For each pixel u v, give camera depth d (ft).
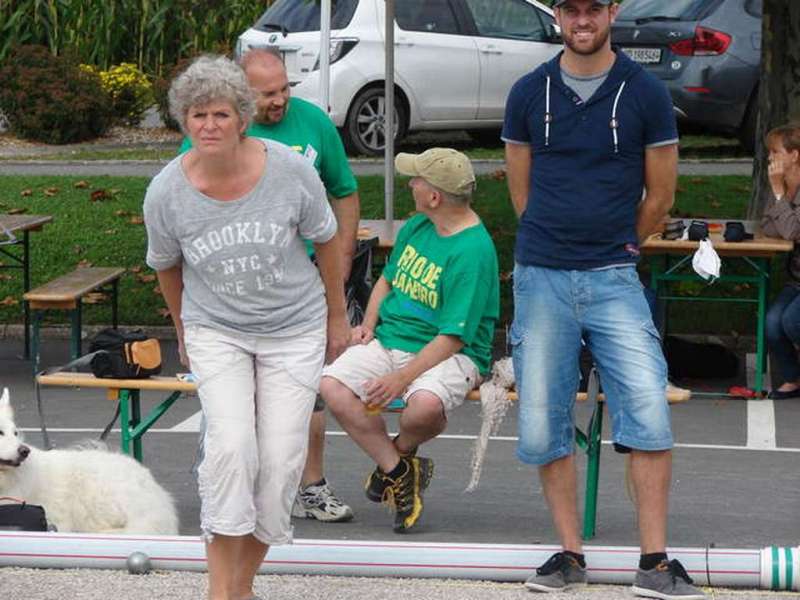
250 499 17.57
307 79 62.18
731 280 37.32
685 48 61.87
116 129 73.61
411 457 24.95
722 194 53.21
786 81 43.98
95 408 36.22
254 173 17.33
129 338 25.85
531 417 19.94
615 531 25.54
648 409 19.33
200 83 16.78
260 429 17.85
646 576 19.66
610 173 19.38
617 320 19.48
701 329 42.78
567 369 19.89
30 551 21.38
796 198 36.50
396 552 20.97
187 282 18.10
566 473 20.27
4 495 22.90
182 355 18.78
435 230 24.94
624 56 19.42
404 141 69.72
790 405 36.81
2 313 45.24
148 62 83.97
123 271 42.01
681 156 63.82
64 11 82.28
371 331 25.31
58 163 61.93
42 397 37.52
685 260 37.35
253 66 23.48
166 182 17.40
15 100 68.85
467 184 24.44
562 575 20.16
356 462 30.76
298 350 17.95
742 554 20.58
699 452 31.78
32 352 42.50
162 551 21.31
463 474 29.78
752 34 61.82
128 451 25.90
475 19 64.44
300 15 62.95
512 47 64.69
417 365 24.12
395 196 53.31
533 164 19.83
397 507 24.88
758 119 45.09
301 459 17.94
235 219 17.31
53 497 23.39
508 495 28.09
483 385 24.61
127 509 23.45
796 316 36.60
